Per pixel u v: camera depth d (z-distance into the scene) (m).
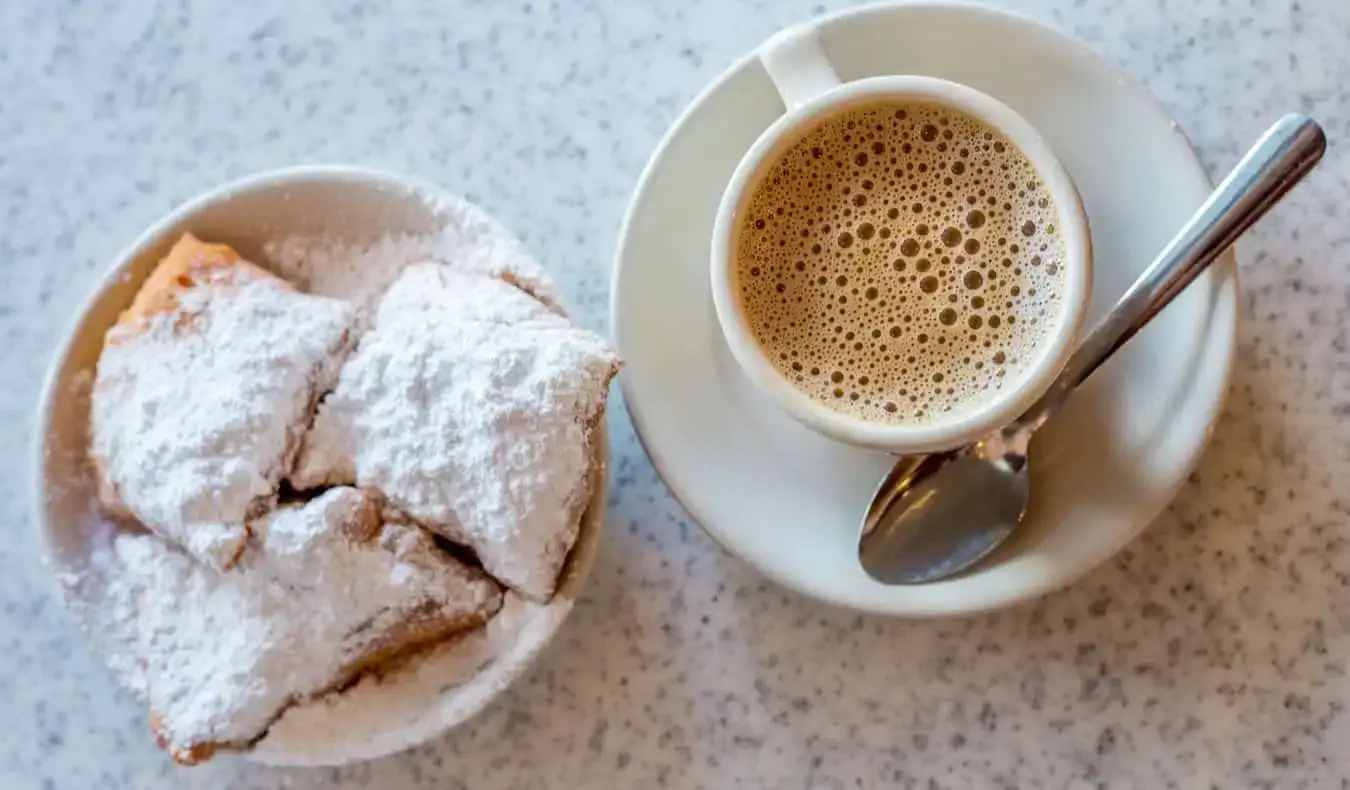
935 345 0.47
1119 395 0.47
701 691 0.51
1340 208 0.50
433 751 0.51
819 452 0.49
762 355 0.46
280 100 0.53
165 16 0.53
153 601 0.47
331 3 0.53
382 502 0.47
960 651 0.50
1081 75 0.47
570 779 0.51
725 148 0.49
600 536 0.50
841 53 0.48
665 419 0.49
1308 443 0.50
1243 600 0.50
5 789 0.51
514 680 0.48
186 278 0.48
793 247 0.47
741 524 0.48
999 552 0.48
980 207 0.47
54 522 0.48
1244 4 0.51
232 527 0.46
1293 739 0.49
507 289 0.47
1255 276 0.50
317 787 0.51
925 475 0.48
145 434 0.47
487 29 0.52
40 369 0.53
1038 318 0.46
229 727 0.46
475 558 0.48
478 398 0.45
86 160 0.53
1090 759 0.50
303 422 0.47
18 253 0.53
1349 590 0.49
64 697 0.52
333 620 0.46
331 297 0.50
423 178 0.52
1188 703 0.50
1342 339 0.50
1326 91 0.51
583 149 0.52
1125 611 0.50
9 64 0.53
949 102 0.46
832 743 0.50
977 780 0.50
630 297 0.49
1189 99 0.51
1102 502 0.47
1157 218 0.47
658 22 0.52
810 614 0.51
